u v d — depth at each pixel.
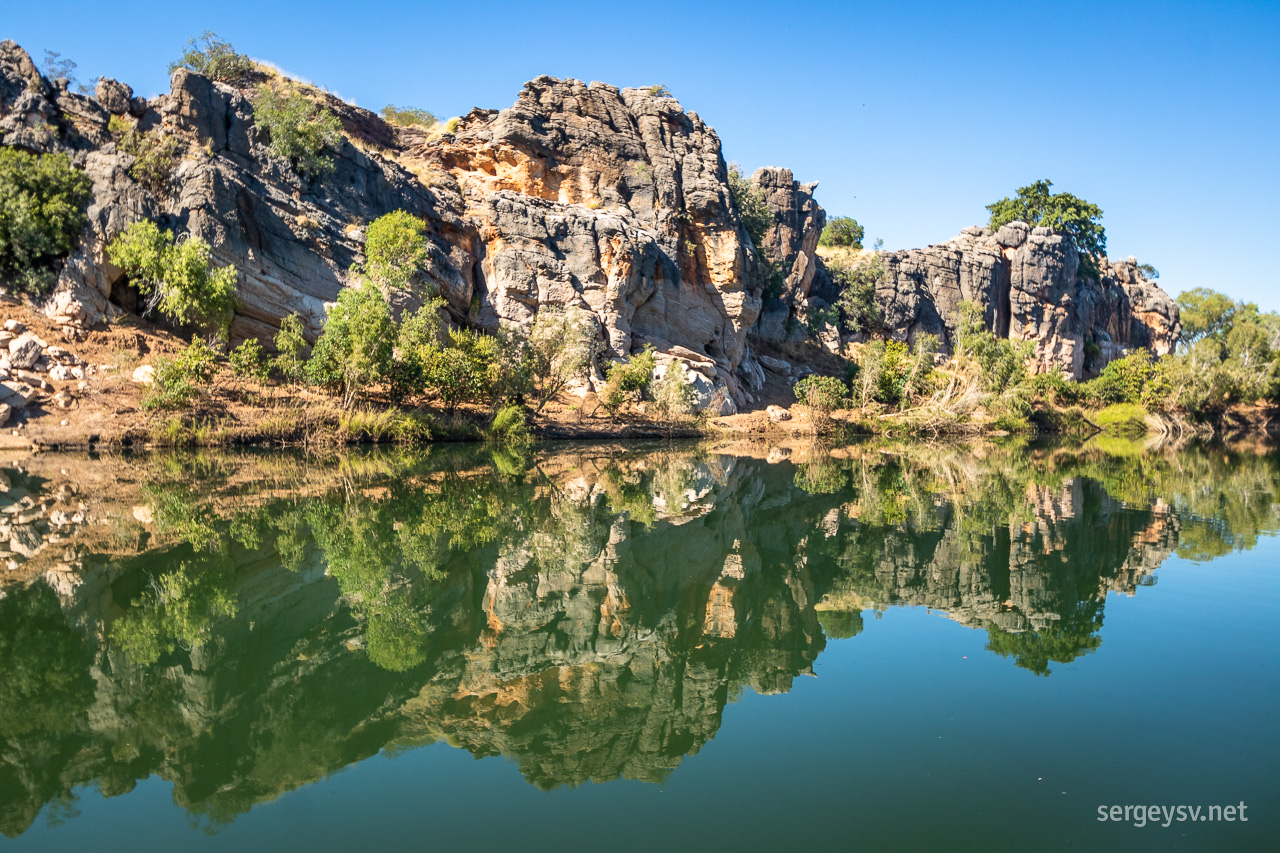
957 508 18.20
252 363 28.50
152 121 33.16
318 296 34.34
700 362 50.50
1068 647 8.30
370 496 17.44
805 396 51.22
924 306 76.50
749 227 64.81
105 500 15.67
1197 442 50.53
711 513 17.19
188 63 45.69
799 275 69.69
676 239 53.72
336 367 29.56
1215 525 15.60
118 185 29.12
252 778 5.57
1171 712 6.61
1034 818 5.00
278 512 15.06
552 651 8.34
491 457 27.75
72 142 30.22
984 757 5.84
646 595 10.59
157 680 7.21
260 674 7.41
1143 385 67.94
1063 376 75.94
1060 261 82.38
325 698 6.93
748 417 50.19
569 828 4.88
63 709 6.56
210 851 4.58
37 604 9.23
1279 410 73.81
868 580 11.38
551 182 52.44
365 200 39.38
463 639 8.62
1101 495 20.58
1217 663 7.75
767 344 64.75
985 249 81.50
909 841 4.68
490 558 12.29
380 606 9.63
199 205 30.17
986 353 59.31
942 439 49.88
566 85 53.78
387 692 7.14
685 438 43.03
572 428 39.69
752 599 10.44
